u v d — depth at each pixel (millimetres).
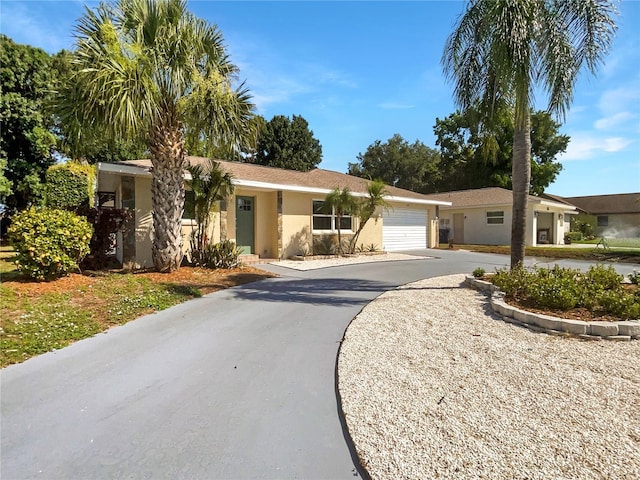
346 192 14039
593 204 36781
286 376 3734
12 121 17312
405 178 44750
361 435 2676
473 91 8016
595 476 2207
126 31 7820
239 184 11969
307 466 2363
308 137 37562
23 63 17734
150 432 2719
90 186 17906
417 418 2900
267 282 9047
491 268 11836
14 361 3998
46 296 6441
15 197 19172
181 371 3818
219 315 5984
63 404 3111
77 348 4441
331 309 6445
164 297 6906
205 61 8797
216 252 10391
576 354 4246
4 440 2594
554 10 6992
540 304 5812
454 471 2270
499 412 2980
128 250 10383
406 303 6828
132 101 7168
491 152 8742
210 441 2619
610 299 5316
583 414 2938
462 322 5582
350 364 4008
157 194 9008
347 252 15961
